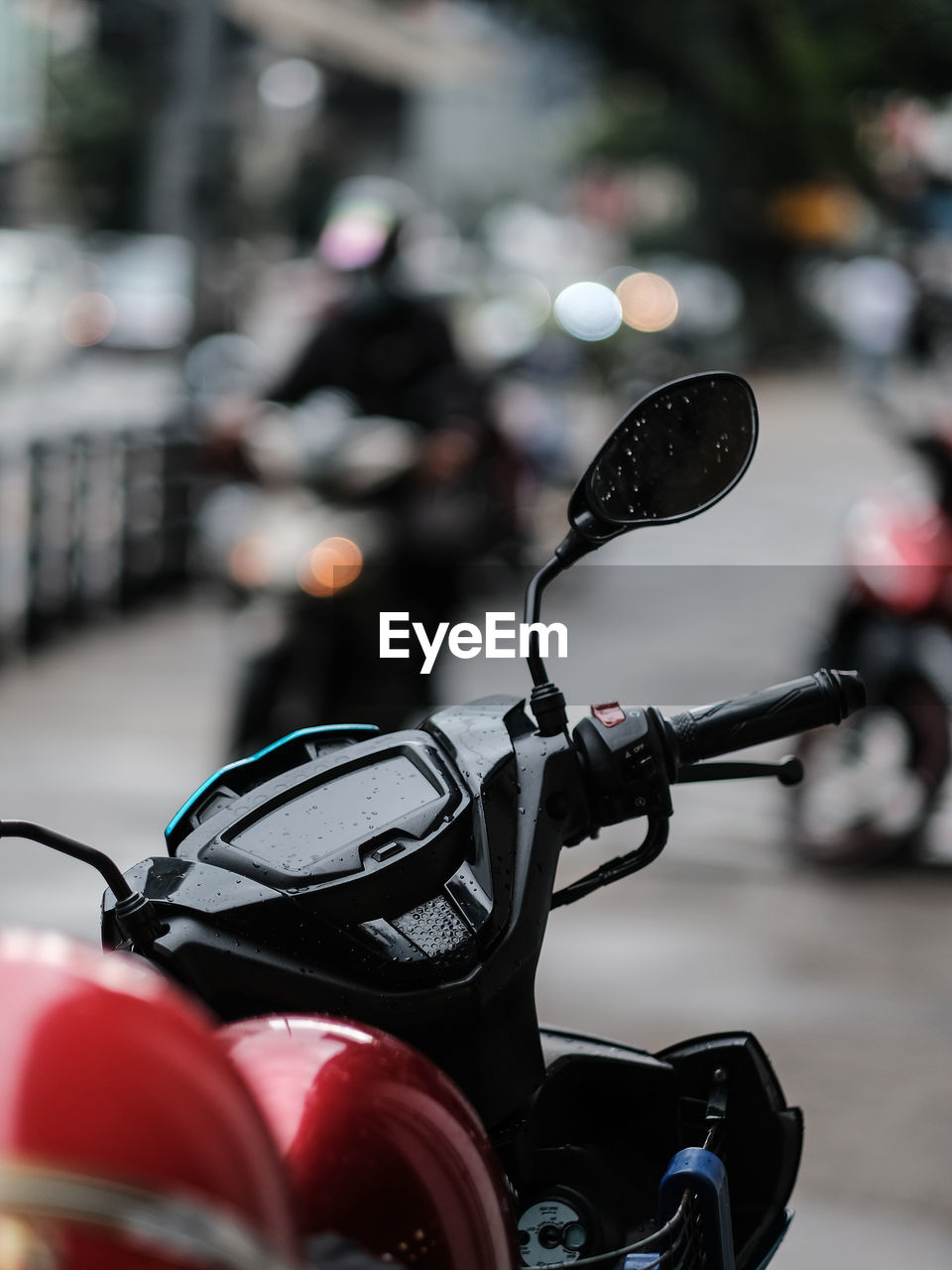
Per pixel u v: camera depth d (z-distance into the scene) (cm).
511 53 5316
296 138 4266
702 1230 209
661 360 3288
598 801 226
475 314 2294
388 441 723
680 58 4819
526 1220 219
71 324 3341
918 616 702
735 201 5281
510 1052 206
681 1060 238
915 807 705
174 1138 113
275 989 197
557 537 1636
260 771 233
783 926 640
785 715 232
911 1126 465
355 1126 164
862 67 5016
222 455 749
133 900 198
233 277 1686
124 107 4750
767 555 1587
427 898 206
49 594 1234
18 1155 106
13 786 820
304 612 702
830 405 3584
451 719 229
